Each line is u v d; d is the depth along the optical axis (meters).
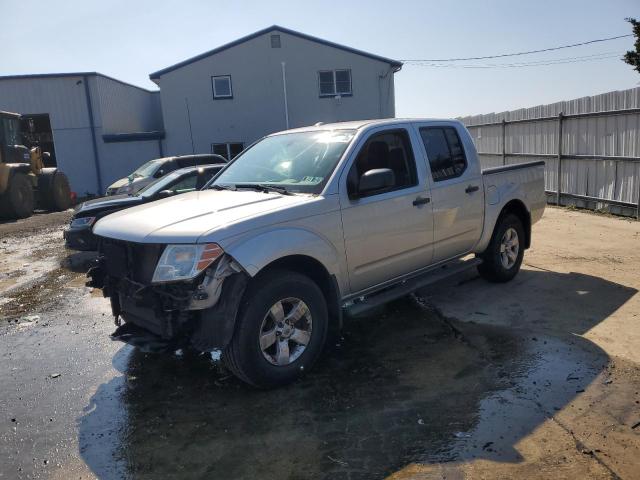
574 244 8.29
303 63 25.72
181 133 25.84
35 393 4.20
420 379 4.08
